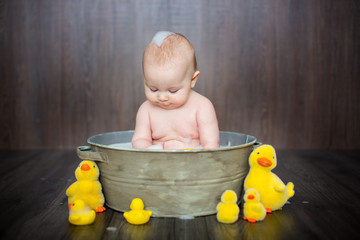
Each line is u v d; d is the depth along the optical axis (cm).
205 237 82
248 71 188
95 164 98
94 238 81
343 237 82
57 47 187
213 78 188
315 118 191
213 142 103
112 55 188
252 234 83
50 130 191
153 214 92
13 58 187
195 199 91
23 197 109
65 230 85
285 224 89
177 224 89
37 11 185
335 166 150
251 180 97
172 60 95
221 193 94
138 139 108
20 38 186
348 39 187
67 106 190
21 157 168
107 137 123
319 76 189
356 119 190
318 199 108
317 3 185
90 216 88
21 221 91
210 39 187
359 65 188
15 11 185
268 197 95
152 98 101
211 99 189
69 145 192
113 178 94
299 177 132
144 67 98
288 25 186
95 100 190
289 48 187
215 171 91
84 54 188
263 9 186
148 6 185
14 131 191
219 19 186
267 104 190
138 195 92
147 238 81
